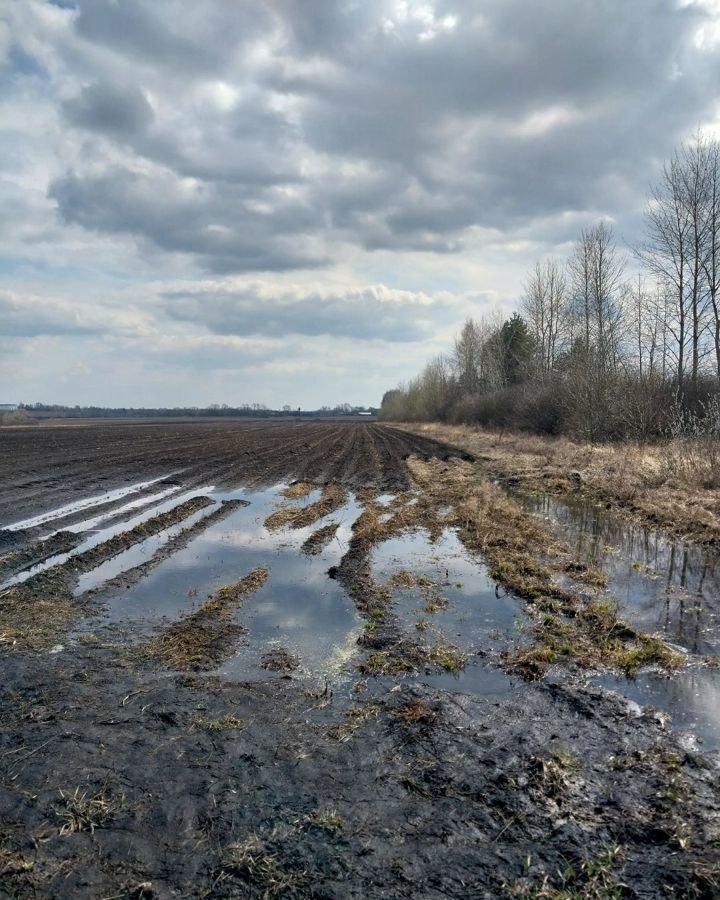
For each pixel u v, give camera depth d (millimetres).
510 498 18828
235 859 3963
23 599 9242
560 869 3930
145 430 70688
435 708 5957
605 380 32000
